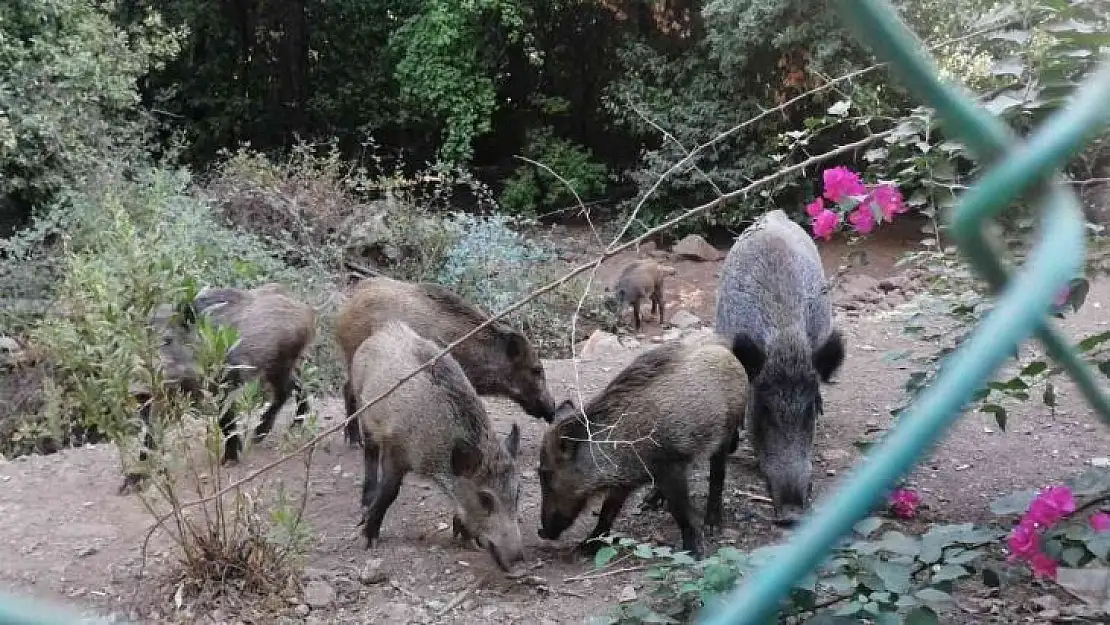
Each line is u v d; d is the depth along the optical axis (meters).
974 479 5.18
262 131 17.89
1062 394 6.16
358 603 4.25
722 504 5.14
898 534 3.16
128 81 11.12
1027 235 2.96
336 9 17.70
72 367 4.34
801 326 5.20
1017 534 2.90
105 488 5.29
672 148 14.02
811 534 0.90
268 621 4.08
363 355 4.93
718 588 3.18
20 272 8.45
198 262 8.45
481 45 15.74
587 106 17.67
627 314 11.60
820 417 6.14
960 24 7.61
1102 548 2.74
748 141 13.66
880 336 7.62
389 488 4.68
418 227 11.50
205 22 16.97
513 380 5.82
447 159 15.79
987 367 0.85
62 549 4.55
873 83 10.80
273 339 5.47
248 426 4.40
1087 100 1.00
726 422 4.71
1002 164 1.05
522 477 5.65
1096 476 3.20
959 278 3.81
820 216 3.56
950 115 1.13
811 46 12.17
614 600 4.25
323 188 11.63
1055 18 3.45
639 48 14.72
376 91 17.88
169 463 4.18
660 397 4.62
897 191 3.63
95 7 12.22
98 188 9.74
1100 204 3.46
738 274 5.55
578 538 5.04
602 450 4.68
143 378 4.24
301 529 4.35
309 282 9.31
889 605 3.01
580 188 16.09
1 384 7.37
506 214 14.22
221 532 4.48
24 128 9.91
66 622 1.08
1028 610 3.77
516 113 18.03
